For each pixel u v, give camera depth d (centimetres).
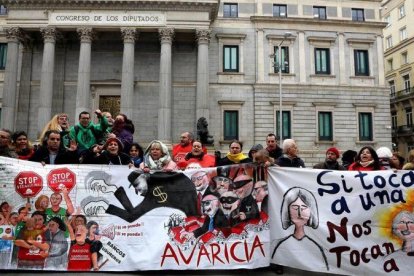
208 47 4012
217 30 4297
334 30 4425
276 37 4316
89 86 3872
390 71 6059
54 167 800
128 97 3800
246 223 793
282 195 805
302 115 4253
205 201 800
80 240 770
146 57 4253
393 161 1022
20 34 3922
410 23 5666
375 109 4369
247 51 4309
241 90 4238
